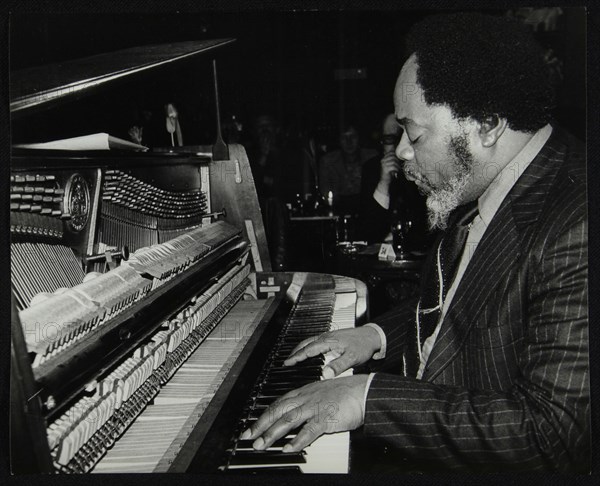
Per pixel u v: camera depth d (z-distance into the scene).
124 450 1.23
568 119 2.18
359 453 1.40
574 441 1.31
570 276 1.38
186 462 1.16
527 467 1.33
